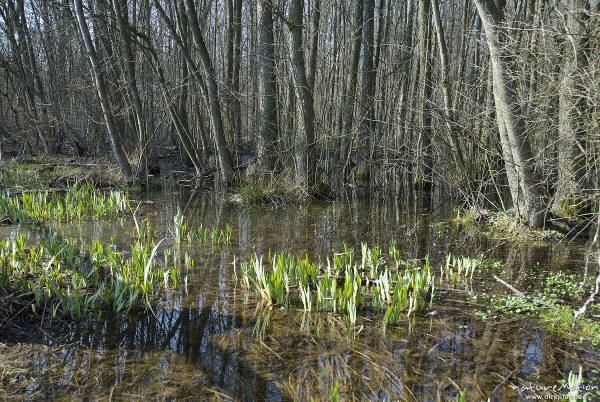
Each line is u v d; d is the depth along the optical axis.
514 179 9.12
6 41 22.55
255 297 5.59
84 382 3.72
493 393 3.70
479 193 10.27
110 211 10.27
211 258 7.20
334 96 18.97
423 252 7.91
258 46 13.82
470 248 8.20
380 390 3.72
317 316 5.08
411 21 18.28
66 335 4.51
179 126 15.48
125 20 15.19
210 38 27.00
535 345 4.50
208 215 10.88
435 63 14.30
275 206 12.44
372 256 6.73
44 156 18.69
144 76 20.14
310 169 13.80
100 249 6.50
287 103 16.09
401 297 5.27
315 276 5.96
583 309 4.72
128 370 3.92
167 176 17.56
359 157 18.17
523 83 8.51
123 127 17.66
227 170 14.55
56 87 21.38
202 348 4.34
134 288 5.43
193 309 5.21
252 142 23.52
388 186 16.33
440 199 14.21
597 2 7.22
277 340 4.52
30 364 3.95
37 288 4.89
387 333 4.71
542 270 6.92
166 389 3.66
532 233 8.86
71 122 23.77
